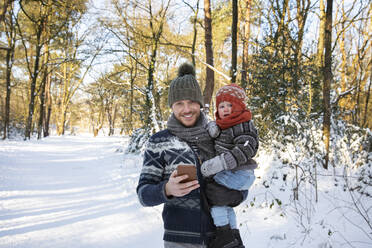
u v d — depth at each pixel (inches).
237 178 65.2
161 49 568.4
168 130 64.3
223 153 62.4
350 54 369.1
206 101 305.9
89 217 166.9
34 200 199.5
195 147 64.2
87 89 1178.0
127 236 139.8
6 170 294.0
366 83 352.2
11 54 823.7
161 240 135.3
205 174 60.9
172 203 59.9
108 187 243.3
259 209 161.9
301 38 222.8
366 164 183.8
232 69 254.7
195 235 58.0
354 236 121.6
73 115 1916.8
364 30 356.8
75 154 495.5
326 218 139.5
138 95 638.5
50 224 154.0
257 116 216.5
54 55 1118.4
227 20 487.8
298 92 212.8
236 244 61.1
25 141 723.4
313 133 191.8
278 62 219.9
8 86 818.8
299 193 170.9
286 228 135.6
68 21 850.8
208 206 60.9
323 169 192.4
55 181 265.3
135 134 449.4
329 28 198.5
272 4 242.2
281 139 199.8
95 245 129.0
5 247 123.0
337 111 232.5
